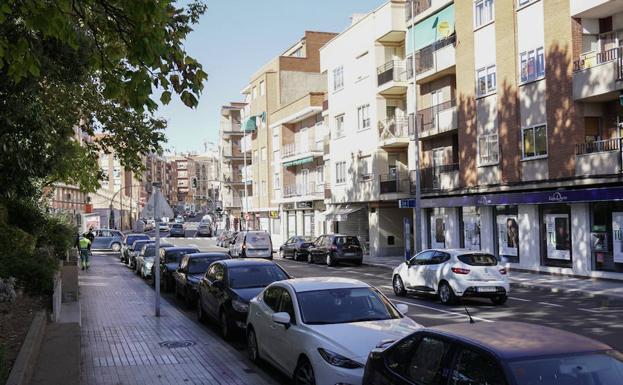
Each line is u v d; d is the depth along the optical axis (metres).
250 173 73.00
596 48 21.72
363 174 37.03
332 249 31.53
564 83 21.86
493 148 25.59
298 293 8.20
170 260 20.47
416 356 4.94
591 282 19.97
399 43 35.12
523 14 23.97
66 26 6.75
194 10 13.62
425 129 31.00
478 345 4.33
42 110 13.30
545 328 4.81
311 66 58.22
